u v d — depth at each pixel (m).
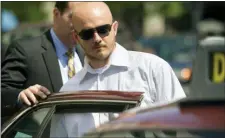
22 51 8.69
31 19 37.25
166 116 4.66
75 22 7.09
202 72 4.55
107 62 7.08
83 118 6.57
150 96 7.00
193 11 31.27
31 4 37.12
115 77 7.07
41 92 6.85
